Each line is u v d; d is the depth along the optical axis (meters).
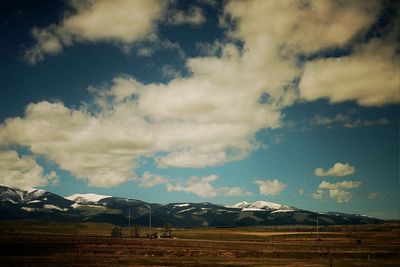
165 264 109.06
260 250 143.38
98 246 158.00
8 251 139.75
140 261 115.75
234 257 130.62
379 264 107.44
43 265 103.88
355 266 103.62
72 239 190.50
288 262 114.19
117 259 121.44
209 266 105.25
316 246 156.00
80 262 111.81
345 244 168.75
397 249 142.25
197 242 189.38
